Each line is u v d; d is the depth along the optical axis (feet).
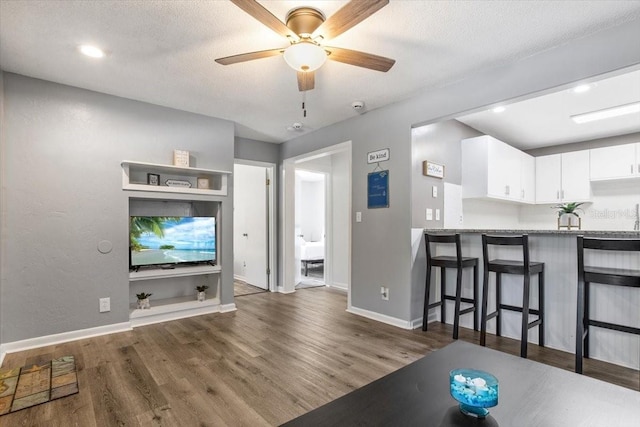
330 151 14.24
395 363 8.27
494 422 3.52
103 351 8.98
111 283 10.55
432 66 8.80
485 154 13.55
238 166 20.53
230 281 13.30
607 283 7.01
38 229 9.42
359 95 10.85
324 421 3.58
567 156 16.63
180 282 13.52
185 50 7.97
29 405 6.31
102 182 10.46
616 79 9.82
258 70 9.04
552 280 9.11
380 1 5.19
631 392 4.12
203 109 12.14
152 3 6.22
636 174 14.57
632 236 7.55
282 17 6.74
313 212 28.32
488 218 16.31
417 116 10.80
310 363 8.25
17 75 9.17
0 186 8.84
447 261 10.24
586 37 7.35
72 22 6.80
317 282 19.83
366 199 12.51
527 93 8.30
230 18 6.70
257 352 8.95
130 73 9.18
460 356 5.26
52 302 9.59
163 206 13.03
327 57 6.86
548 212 18.01
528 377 4.55
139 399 6.57
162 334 10.39
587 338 8.45
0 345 8.70
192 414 6.09
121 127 10.87
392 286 11.52
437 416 3.66
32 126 9.38
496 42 7.64
